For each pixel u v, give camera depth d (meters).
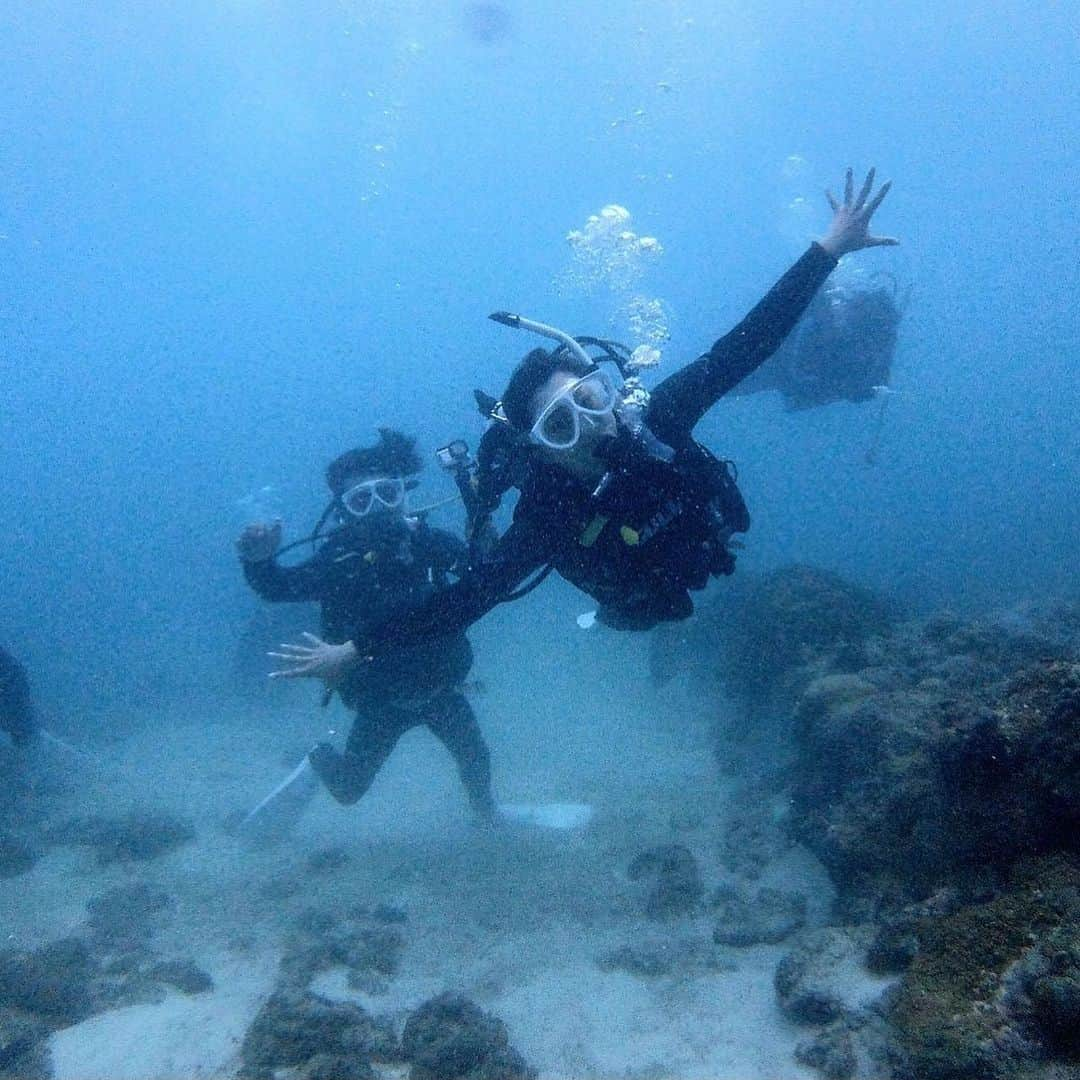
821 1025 3.36
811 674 6.91
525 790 7.34
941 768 3.88
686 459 3.34
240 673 11.55
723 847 5.55
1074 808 3.17
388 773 8.34
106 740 10.27
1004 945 2.92
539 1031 3.75
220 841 6.68
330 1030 3.59
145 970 4.58
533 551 3.20
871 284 10.29
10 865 6.24
